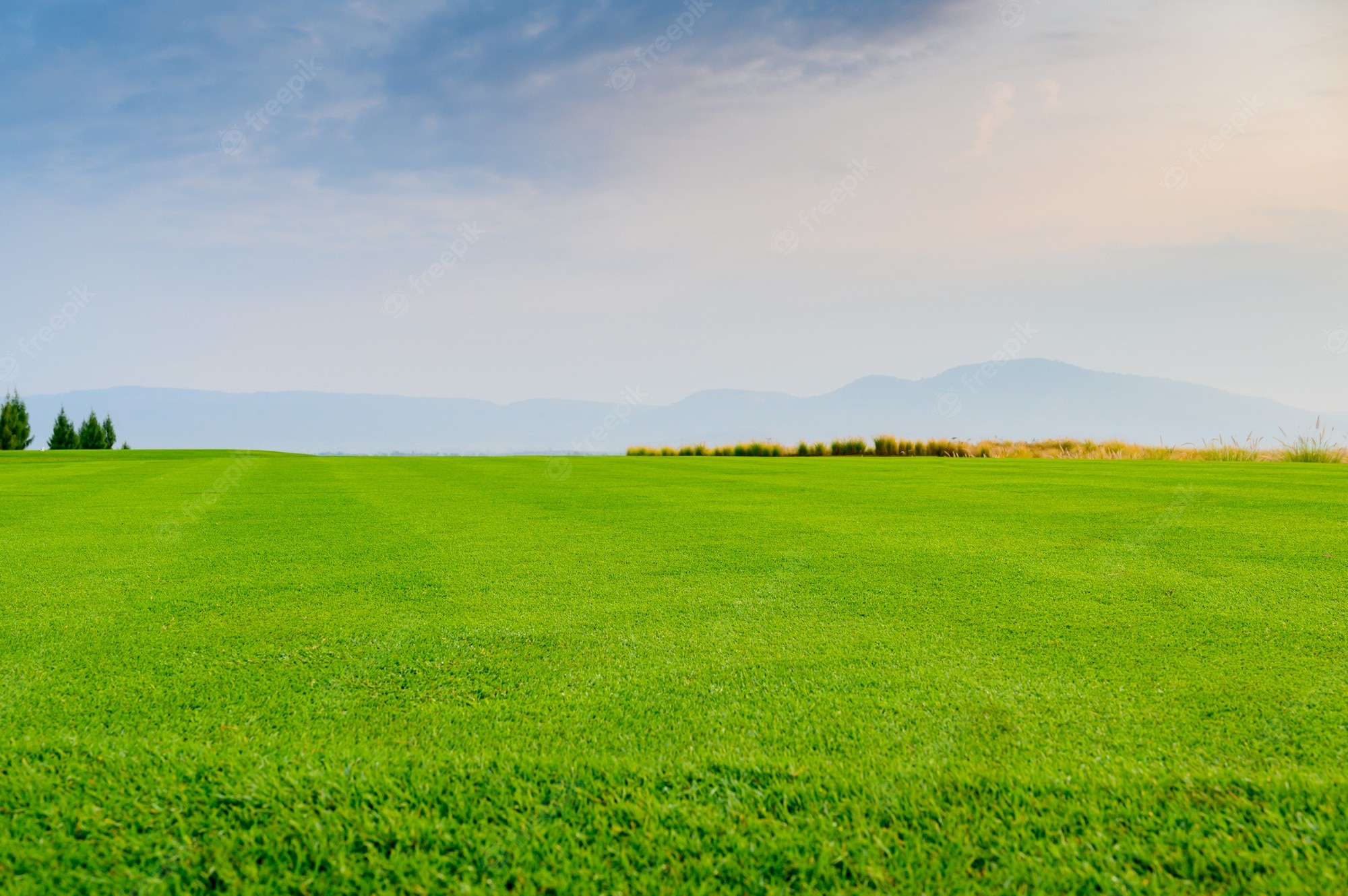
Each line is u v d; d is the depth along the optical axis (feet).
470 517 21.76
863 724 7.16
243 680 8.46
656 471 42.42
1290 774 5.90
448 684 8.31
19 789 5.92
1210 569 13.80
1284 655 8.95
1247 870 4.91
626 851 5.29
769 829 5.46
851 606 11.47
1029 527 19.07
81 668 8.86
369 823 5.57
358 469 46.55
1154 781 5.89
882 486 31.27
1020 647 9.36
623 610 11.34
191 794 5.91
